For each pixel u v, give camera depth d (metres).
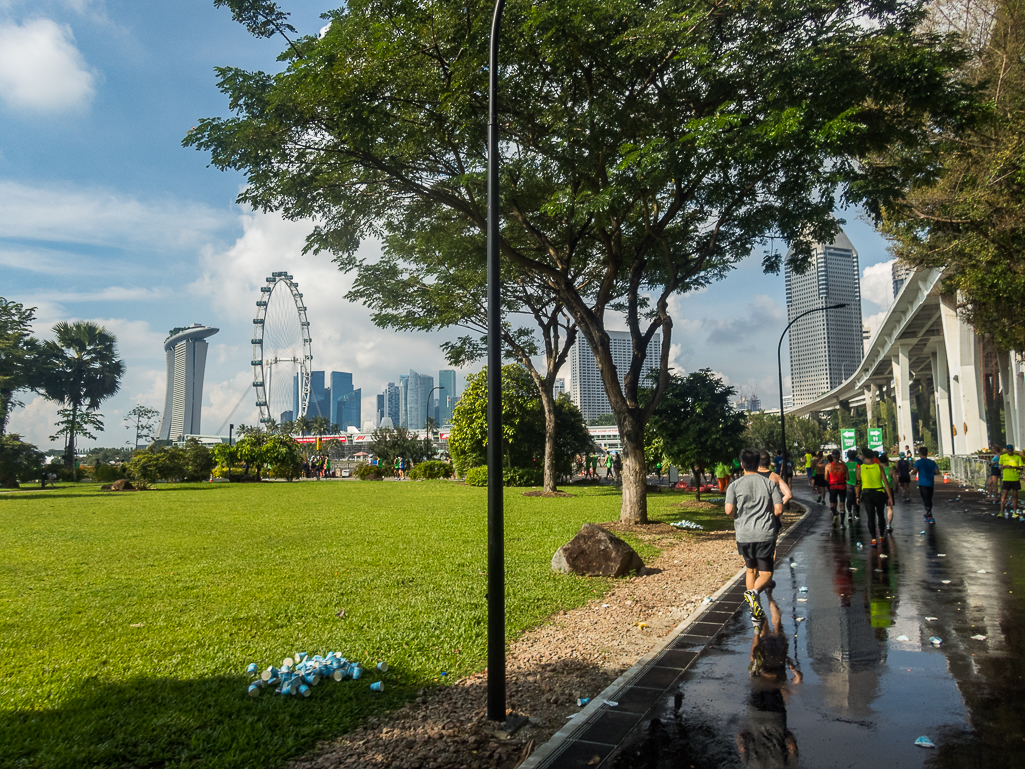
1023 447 38.81
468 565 10.50
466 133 12.72
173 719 4.46
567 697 5.03
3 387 45.50
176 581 9.23
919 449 17.09
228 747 4.08
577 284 23.61
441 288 23.28
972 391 42.06
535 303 25.44
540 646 6.42
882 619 7.11
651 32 11.05
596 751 3.99
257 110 12.16
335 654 5.56
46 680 5.27
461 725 4.47
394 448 58.81
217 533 14.59
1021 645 6.04
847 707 4.60
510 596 8.37
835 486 16.89
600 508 20.66
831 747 3.96
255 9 11.43
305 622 7.04
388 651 6.04
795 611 7.57
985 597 8.11
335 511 20.17
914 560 11.12
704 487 32.38
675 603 8.21
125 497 27.78
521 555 11.49
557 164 14.03
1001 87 15.69
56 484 45.44
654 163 10.81
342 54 10.90
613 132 12.70
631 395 16.42
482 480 34.38
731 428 23.58
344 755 4.02
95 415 59.56
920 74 10.91
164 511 20.39
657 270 19.41
